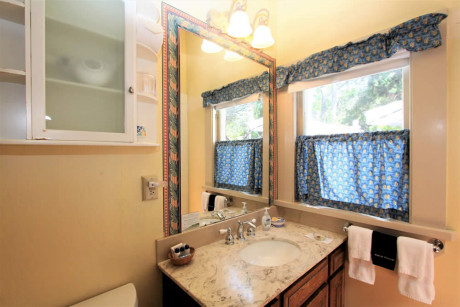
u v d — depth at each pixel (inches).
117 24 35.3
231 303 30.9
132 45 35.6
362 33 55.6
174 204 45.6
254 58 65.0
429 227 45.5
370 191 53.7
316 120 65.0
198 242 49.0
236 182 59.9
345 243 59.0
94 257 35.7
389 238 49.4
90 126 33.1
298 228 63.3
